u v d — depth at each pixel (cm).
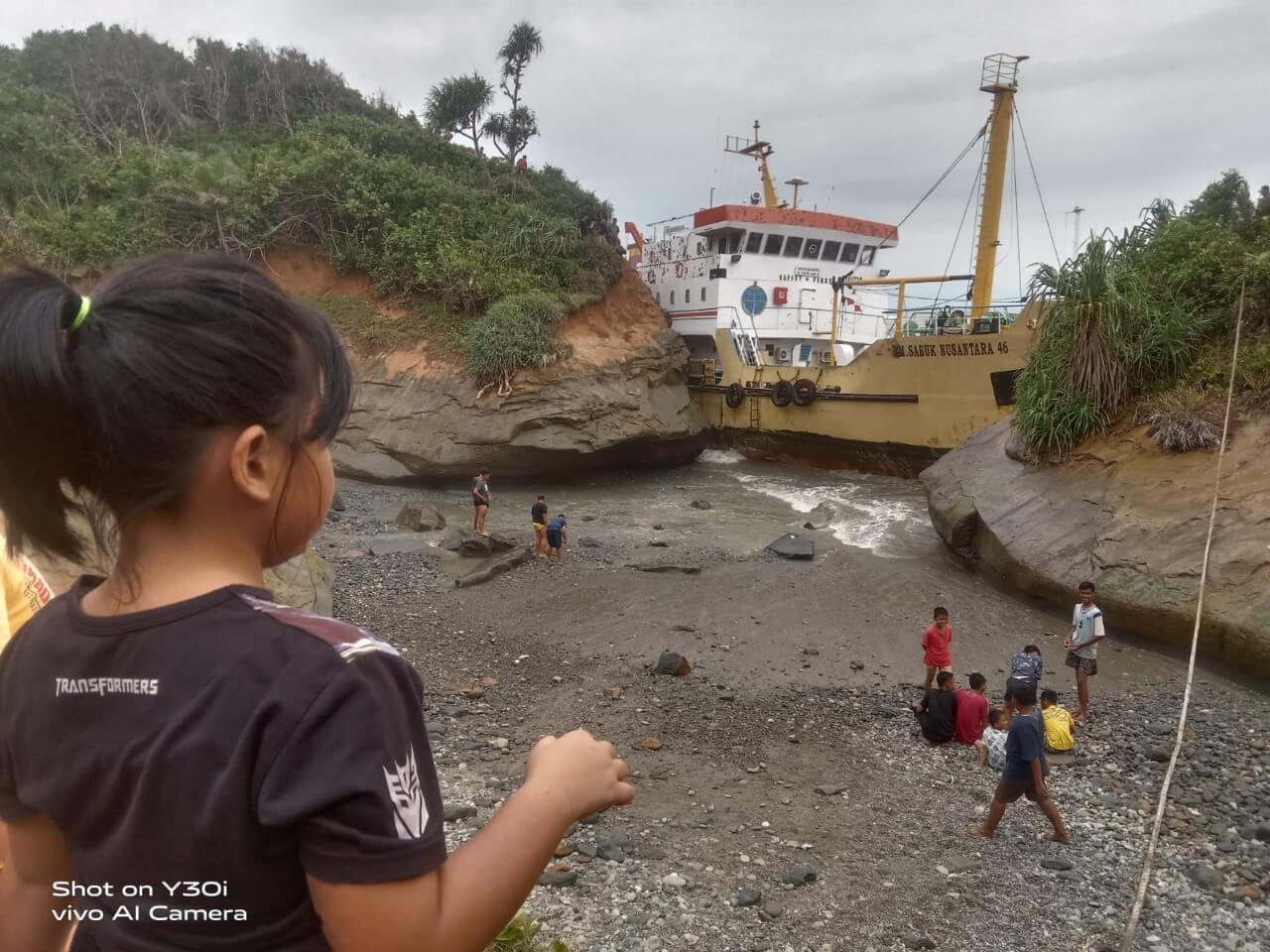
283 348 91
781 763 755
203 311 85
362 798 79
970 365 2117
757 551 1645
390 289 2783
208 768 80
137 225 2714
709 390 3019
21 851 105
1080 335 1408
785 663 1043
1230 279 1351
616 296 2947
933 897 534
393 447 2403
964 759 776
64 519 93
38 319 82
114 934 88
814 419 2603
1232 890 552
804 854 587
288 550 101
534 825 96
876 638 1138
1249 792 700
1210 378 1293
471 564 1513
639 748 776
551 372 2458
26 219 2667
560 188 3653
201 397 83
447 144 3691
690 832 614
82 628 91
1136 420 1344
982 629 1180
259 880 83
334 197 2859
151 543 93
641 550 1645
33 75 3878
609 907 508
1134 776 741
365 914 79
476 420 2377
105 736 84
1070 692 966
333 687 82
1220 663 1009
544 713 858
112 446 83
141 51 4109
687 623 1183
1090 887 553
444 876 88
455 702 885
